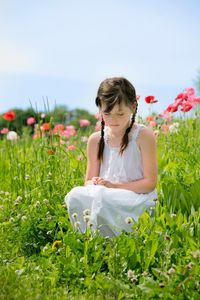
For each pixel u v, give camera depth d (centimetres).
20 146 680
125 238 345
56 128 607
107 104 377
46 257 371
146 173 401
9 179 542
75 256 352
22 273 347
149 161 401
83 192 389
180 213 388
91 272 341
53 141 559
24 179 511
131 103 388
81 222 392
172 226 370
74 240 366
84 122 692
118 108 378
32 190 475
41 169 520
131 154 403
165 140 579
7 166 589
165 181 474
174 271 308
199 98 581
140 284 313
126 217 384
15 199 477
